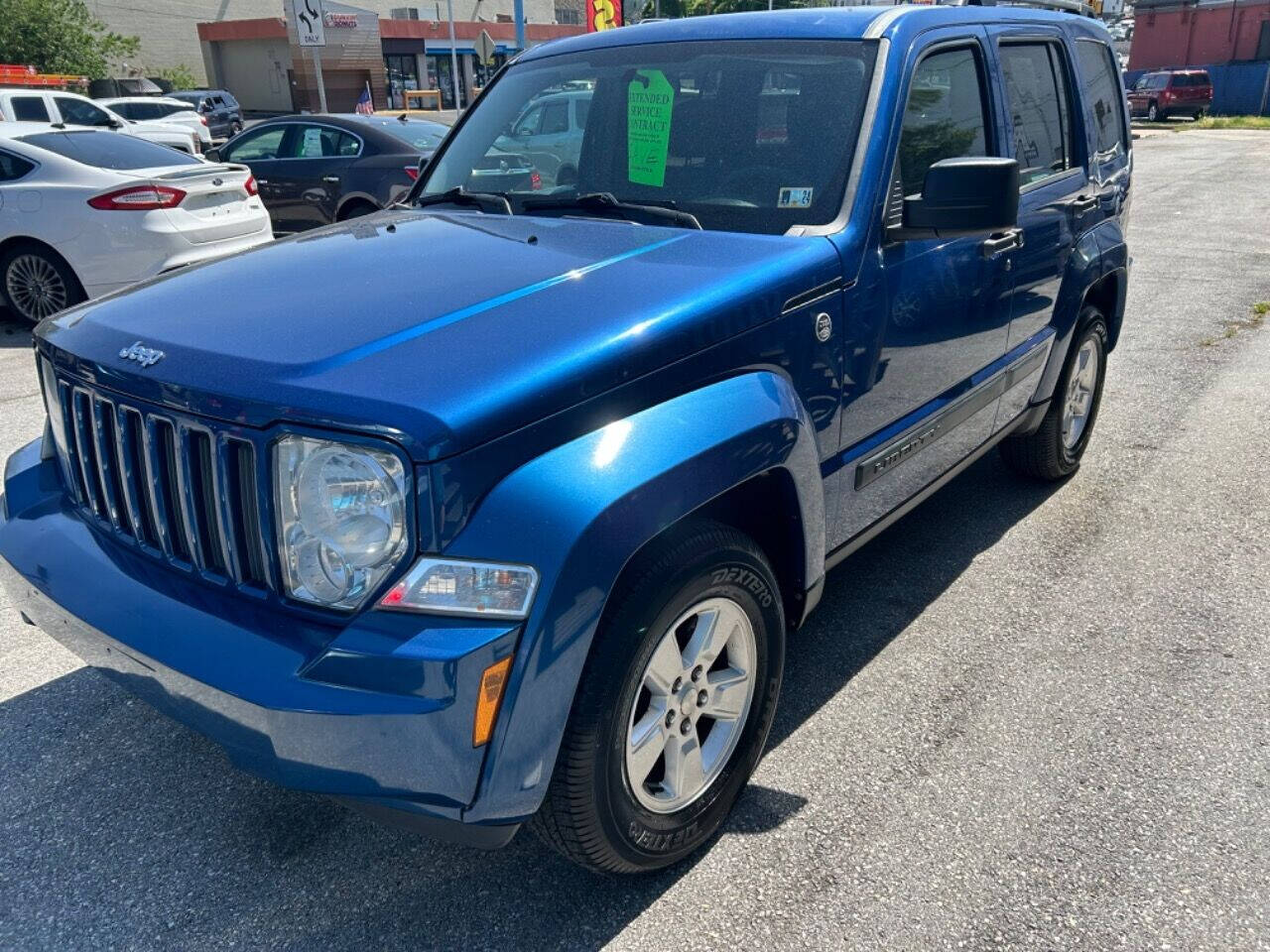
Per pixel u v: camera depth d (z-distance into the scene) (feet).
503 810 6.59
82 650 7.57
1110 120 15.74
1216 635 11.62
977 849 8.33
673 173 10.18
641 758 7.45
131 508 7.58
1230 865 8.14
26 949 7.45
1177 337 24.52
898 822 8.66
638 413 7.11
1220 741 9.71
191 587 7.16
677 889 7.97
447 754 6.22
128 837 8.59
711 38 10.80
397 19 159.94
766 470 7.79
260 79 154.61
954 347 11.09
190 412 6.87
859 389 9.45
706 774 8.20
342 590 6.45
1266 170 63.00
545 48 12.60
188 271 9.34
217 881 8.11
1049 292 13.32
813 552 8.80
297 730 6.17
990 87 11.68
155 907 7.84
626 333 7.11
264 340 7.14
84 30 136.77
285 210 34.94
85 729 10.04
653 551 7.11
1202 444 17.60
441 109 148.56
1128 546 13.87
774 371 8.23
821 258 8.68
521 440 6.45
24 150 25.38
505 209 10.81
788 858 8.27
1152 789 9.04
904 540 14.17
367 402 6.26
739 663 8.29
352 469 6.28
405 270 8.45
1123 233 15.53
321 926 7.66
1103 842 8.40
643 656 7.06
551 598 6.24
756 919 7.64
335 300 7.78
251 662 6.42
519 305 7.46
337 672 6.18
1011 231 11.75
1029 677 10.82
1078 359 14.94
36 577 7.86
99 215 25.16
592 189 10.62
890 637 11.68
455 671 6.06
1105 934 7.47
